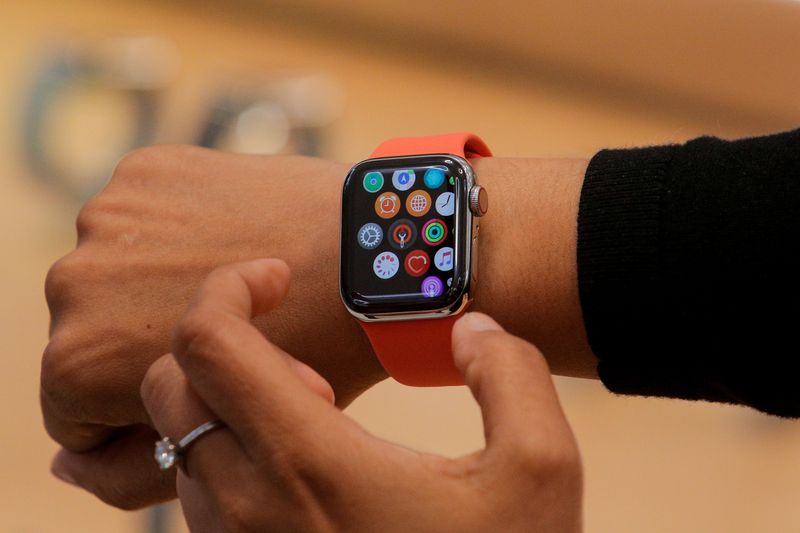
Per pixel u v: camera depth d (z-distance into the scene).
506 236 0.66
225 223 0.72
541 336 0.65
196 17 1.20
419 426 1.07
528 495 0.42
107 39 1.17
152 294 0.70
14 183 1.08
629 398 1.17
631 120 1.31
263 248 0.70
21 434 0.98
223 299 0.47
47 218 1.08
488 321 0.50
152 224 0.72
